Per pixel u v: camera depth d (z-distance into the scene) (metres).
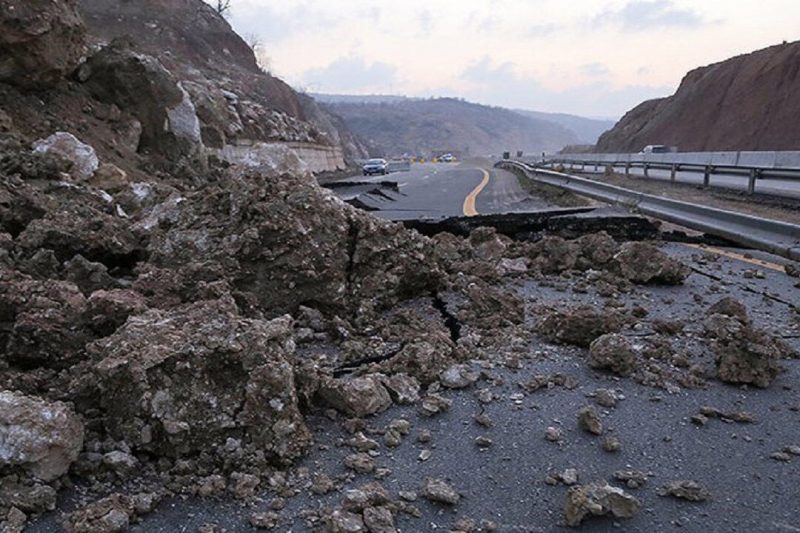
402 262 4.86
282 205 4.41
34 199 5.46
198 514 2.34
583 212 9.76
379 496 2.39
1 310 3.41
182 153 13.02
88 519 2.19
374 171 37.44
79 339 3.33
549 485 2.54
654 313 4.83
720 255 7.43
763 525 2.26
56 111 10.47
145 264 4.52
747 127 39.50
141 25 35.12
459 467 2.67
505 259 6.45
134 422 2.64
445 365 3.62
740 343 3.58
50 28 9.99
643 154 24.45
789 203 12.42
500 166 48.47
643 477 2.56
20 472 2.35
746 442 2.86
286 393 2.75
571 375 3.62
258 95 36.59
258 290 4.28
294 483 2.54
